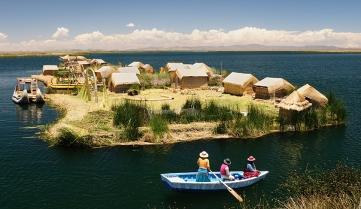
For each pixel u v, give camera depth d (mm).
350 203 13148
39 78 86562
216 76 65875
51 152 29469
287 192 21578
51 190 22234
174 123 34875
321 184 18297
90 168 26047
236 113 36562
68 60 95500
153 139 31953
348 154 29141
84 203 20562
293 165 26688
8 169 25641
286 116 36812
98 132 31938
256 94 49500
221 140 32719
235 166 26734
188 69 61031
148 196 21516
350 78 93375
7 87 76812
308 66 155250
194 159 28078
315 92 39750
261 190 22094
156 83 63156
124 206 20250
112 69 66750
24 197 21234
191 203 20609
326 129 36500
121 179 24078
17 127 38062
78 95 54562
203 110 37188
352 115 43344
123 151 29797
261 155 29047
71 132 31031
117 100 47625
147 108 36562
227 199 21016
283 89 48438
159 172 25359
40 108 49438
